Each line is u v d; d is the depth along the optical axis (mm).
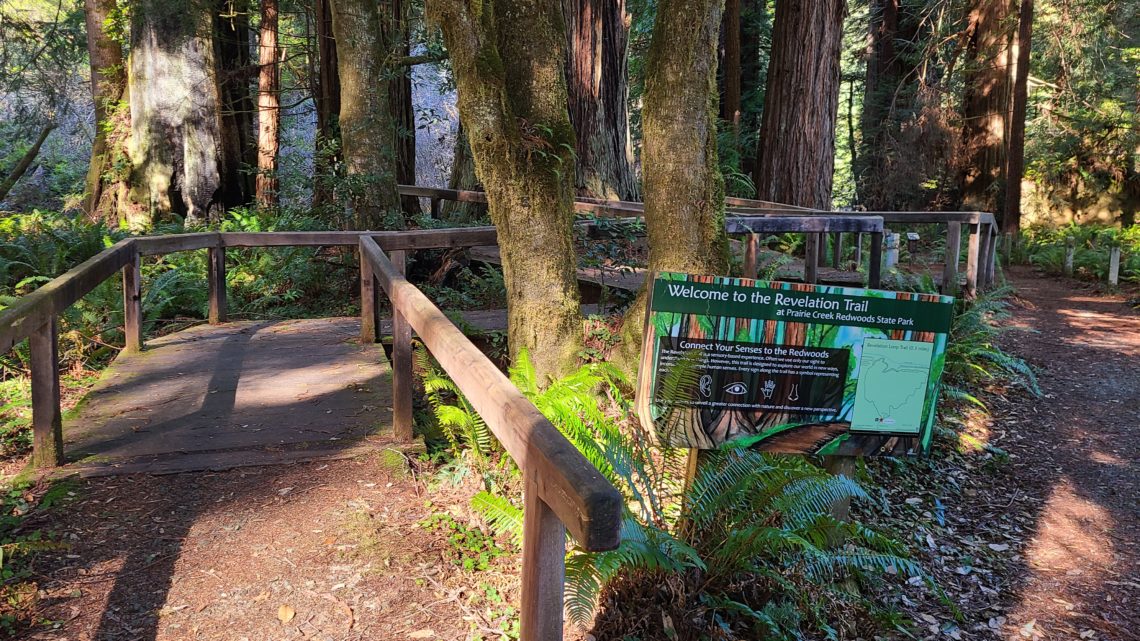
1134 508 6074
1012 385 8531
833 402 4207
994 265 13570
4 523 3926
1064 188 25375
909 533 5738
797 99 17297
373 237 7508
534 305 5711
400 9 15844
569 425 4117
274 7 18219
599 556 3326
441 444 5258
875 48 28734
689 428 4180
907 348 4199
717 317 4062
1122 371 8938
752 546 4094
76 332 7148
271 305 11047
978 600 5012
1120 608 4871
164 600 3469
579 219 8625
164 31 15836
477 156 5582
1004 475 6703
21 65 24172
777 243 13156
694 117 5758
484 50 5309
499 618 3512
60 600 3426
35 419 4535
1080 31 21969
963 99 25281
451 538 4078
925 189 25578
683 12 5598
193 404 5711
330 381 6309
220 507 4254
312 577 3689
